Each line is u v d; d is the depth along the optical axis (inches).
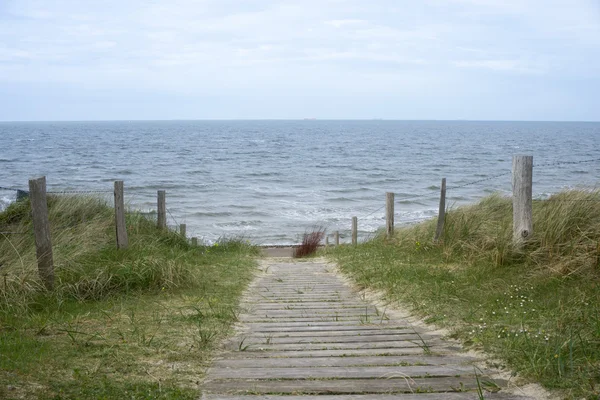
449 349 211.6
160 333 241.3
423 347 213.3
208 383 172.1
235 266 494.6
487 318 251.3
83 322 260.5
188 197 1422.2
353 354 205.5
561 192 412.8
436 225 504.1
